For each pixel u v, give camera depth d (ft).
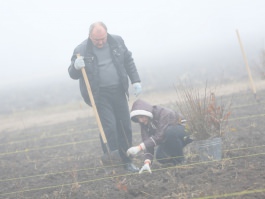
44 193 83.82
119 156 88.94
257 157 85.76
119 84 92.43
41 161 113.50
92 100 89.61
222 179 75.61
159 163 90.99
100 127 89.61
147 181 81.10
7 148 136.67
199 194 70.44
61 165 106.01
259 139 101.35
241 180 73.87
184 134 87.04
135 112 85.81
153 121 87.04
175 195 71.56
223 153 90.12
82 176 92.07
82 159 109.29
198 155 90.79
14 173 103.60
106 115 91.91
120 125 94.53
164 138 86.53
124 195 75.87
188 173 81.25
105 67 91.71
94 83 91.45
